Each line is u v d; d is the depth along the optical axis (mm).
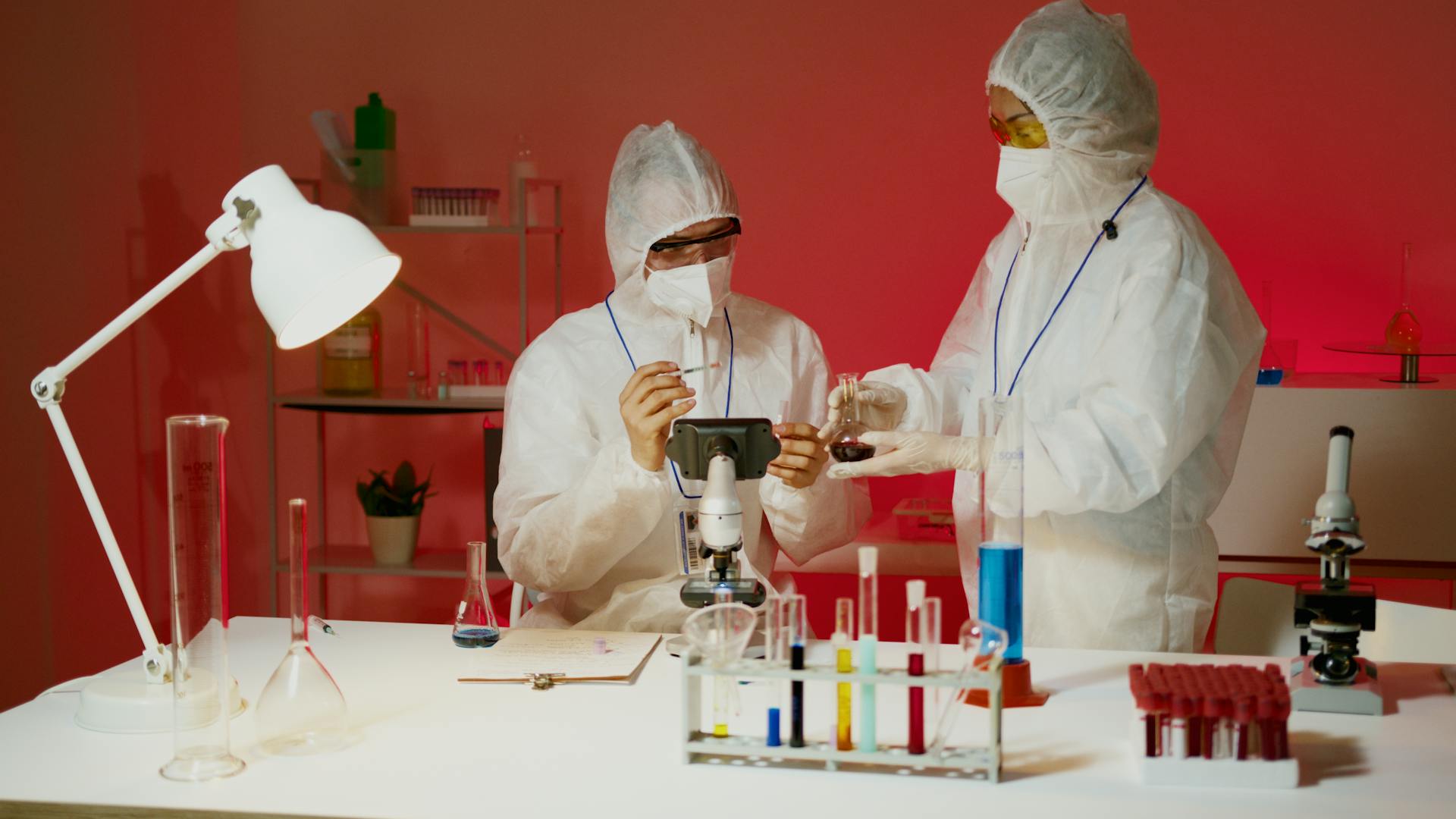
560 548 2104
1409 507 2893
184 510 1348
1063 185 2141
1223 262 2162
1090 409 1980
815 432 2021
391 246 3771
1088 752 1391
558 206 3654
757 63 3598
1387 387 2918
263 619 2043
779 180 3611
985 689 1509
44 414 3898
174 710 1377
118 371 3893
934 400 2352
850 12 3549
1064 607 2156
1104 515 2121
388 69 3746
